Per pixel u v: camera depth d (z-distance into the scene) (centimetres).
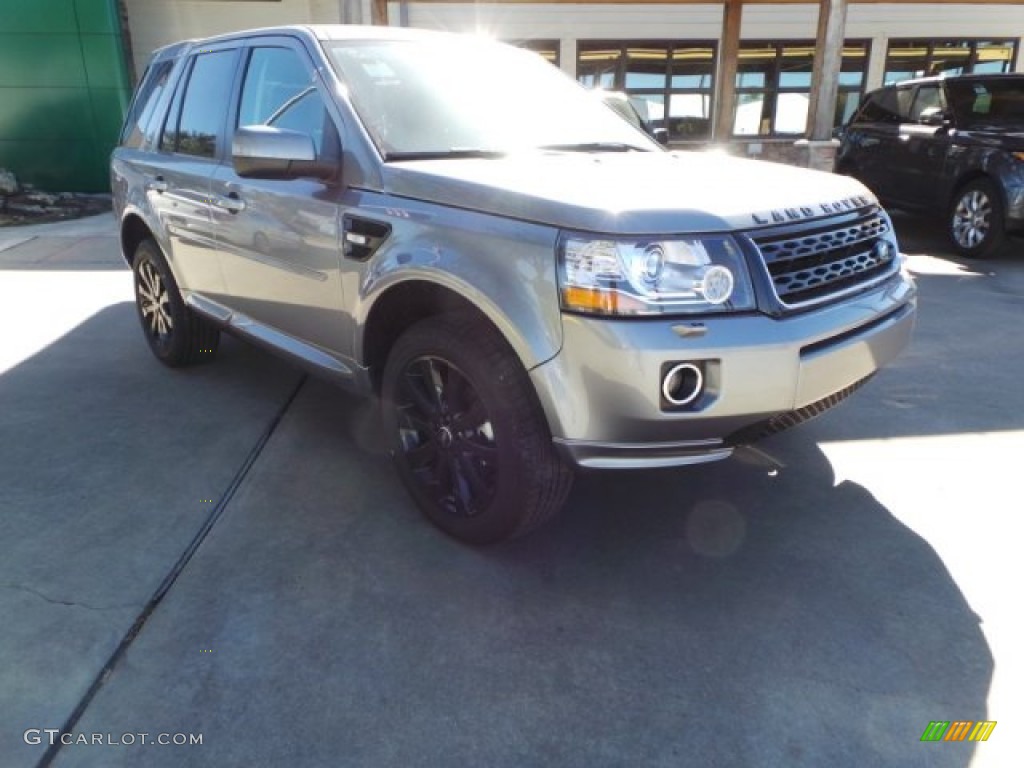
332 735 199
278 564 269
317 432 375
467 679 218
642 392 218
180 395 421
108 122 1235
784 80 1521
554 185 242
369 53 321
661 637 234
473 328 253
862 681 216
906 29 1520
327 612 245
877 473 332
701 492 318
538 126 333
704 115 1516
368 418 391
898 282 287
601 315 218
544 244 226
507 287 232
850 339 250
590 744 196
